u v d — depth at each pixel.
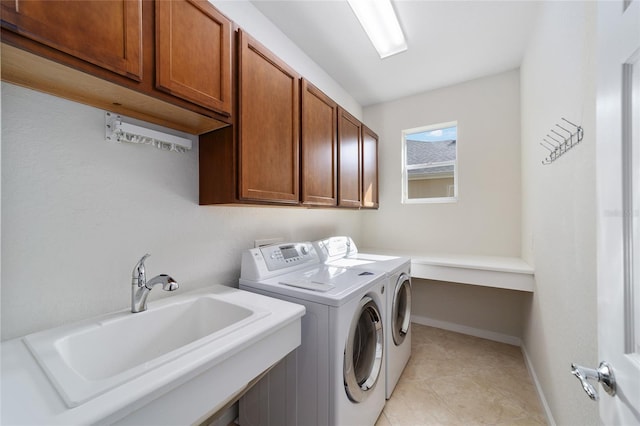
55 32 0.69
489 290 2.70
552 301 1.51
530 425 1.56
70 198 0.99
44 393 0.61
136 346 1.04
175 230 1.35
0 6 0.60
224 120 1.21
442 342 2.59
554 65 1.46
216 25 1.14
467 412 1.66
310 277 1.59
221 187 1.33
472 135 2.75
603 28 0.57
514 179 2.57
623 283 0.50
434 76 2.66
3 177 0.84
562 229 1.34
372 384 1.47
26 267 0.89
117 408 0.57
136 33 0.86
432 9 1.76
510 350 2.44
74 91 0.91
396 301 1.88
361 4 1.73
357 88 2.90
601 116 0.58
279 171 1.51
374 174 2.91
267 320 1.00
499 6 1.74
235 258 1.68
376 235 3.29
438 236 2.93
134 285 1.07
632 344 0.49
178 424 0.70
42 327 0.92
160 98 0.96
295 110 1.63
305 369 1.28
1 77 0.81
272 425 1.38
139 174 1.21
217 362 0.77
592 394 0.54
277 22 1.91
